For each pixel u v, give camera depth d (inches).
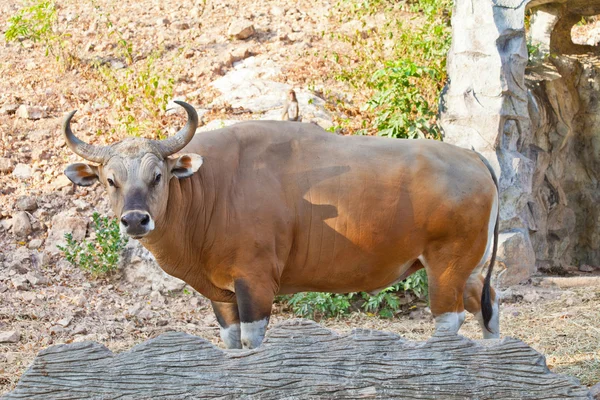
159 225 438.9
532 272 774.5
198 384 335.9
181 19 1089.4
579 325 613.3
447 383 335.0
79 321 629.9
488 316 497.0
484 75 770.2
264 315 446.0
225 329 484.7
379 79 895.1
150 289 704.4
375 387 334.3
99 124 869.2
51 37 987.3
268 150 460.8
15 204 772.0
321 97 908.6
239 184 451.2
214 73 957.2
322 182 457.1
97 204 783.1
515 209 763.4
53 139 853.8
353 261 467.2
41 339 583.5
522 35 778.2
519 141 795.4
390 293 697.6
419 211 461.1
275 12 1104.2
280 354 337.1
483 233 473.7
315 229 459.2
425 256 473.4
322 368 336.2
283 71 957.2
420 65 912.3
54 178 804.6
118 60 995.3
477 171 475.2
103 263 722.8
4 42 1039.0
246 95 898.1
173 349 339.0
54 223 756.6
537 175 841.5
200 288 472.1
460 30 783.7
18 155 833.5
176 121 860.6
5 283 684.1
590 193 887.7
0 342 570.6
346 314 693.9
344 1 1093.8
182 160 431.5
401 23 1019.3
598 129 882.8
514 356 338.0
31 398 336.2
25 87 941.2
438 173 463.5
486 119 764.0
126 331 617.6
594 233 887.1
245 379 335.6
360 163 462.3
